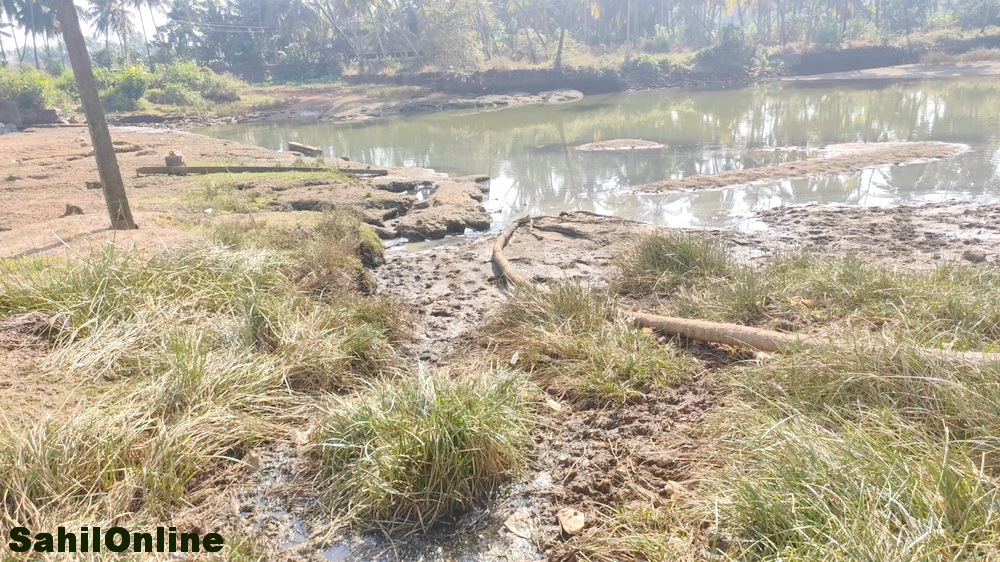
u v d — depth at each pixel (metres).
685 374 4.99
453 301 7.46
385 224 11.21
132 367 4.69
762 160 16.56
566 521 3.58
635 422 4.44
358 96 45.19
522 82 46.62
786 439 3.46
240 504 3.78
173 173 15.23
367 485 3.75
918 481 2.99
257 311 5.54
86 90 7.69
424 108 40.12
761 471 3.38
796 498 3.10
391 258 9.50
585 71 46.94
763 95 37.50
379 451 3.85
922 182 12.96
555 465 4.14
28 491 3.34
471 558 3.43
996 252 8.04
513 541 3.53
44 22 63.62
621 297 7.02
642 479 3.85
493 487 3.94
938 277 6.31
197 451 3.97
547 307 6.20
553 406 4.75
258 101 43.81
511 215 12.27
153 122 38.59
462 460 3.85
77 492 3.47
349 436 4.08
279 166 15.74
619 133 23.23
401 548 3.50
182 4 66.38
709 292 6.46
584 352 5.32
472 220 11.37
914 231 9.30
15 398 4.15
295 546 3.48
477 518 3.71
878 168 14.48
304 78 60.78
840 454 3.30
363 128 31.47
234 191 12.21
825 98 32.72
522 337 5.73
